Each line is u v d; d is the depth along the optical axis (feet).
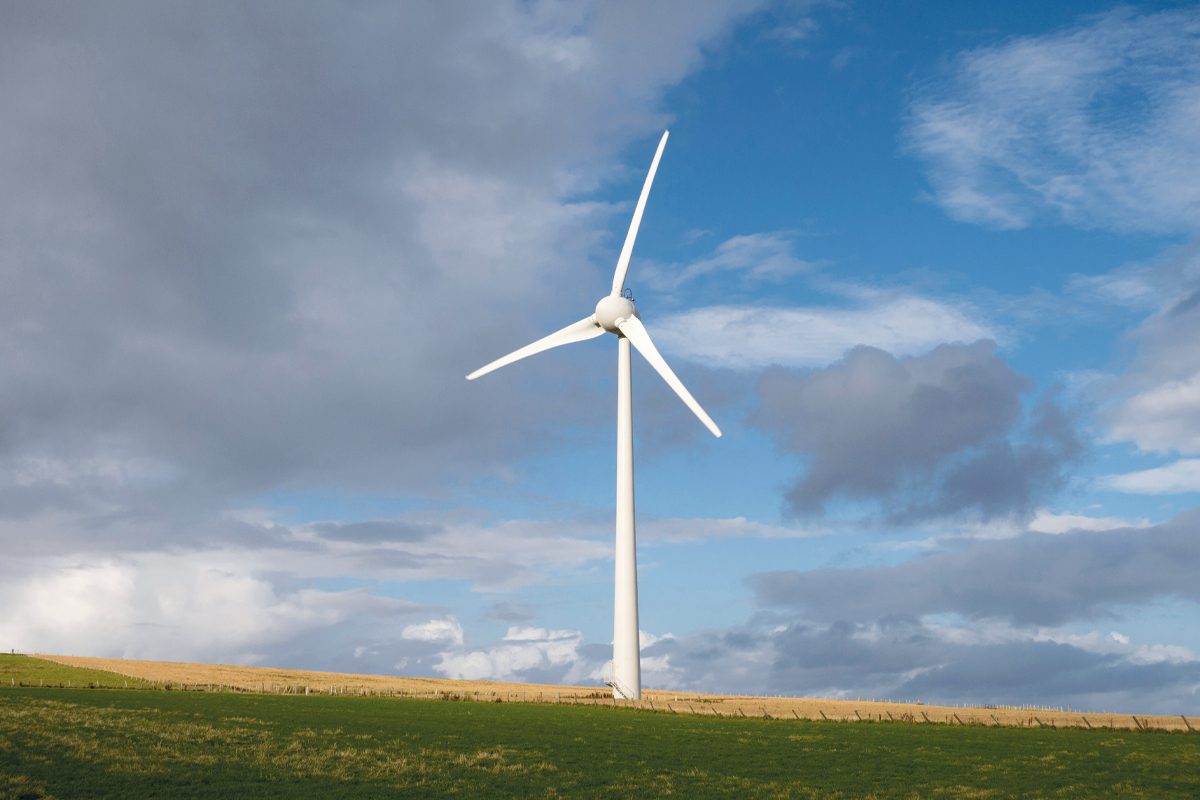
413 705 171.94
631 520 204.95
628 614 200.85
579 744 135.85
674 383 200.95
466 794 105.91
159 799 96.43
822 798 109.29
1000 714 178.29
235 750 118.32
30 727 120.78
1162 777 120.26
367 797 102.06
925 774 121.29
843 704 197.36
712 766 124.16
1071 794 111.96
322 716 149.69
